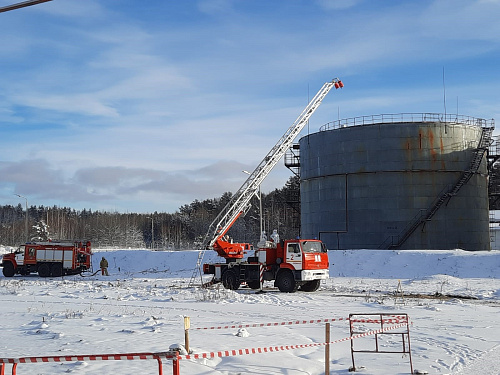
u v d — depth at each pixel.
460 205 49.75
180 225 152.00
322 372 10.37
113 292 29.39
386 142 49.53
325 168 52.19
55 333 14.67
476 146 51.12
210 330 15.23
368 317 18.27
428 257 39.06
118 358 7.98
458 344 13.16
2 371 9.44
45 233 117.38
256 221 130.50
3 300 25.77
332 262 41.09
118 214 186.00
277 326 16.27
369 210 49.56
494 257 37.28
